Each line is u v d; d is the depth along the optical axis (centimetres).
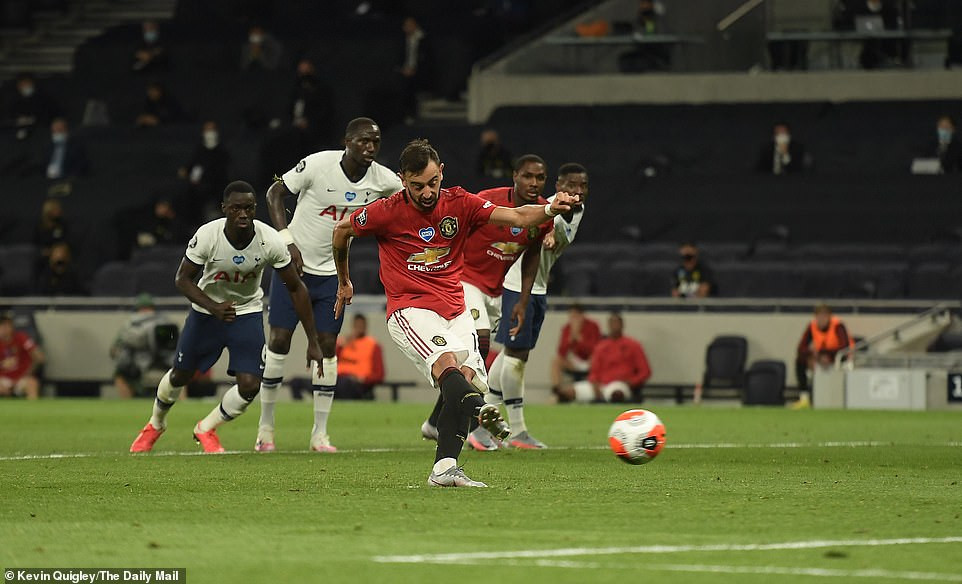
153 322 7100
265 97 9138
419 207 2519
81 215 8175
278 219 3441
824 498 2372
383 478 2708
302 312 3353
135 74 9456
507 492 2442
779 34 8225
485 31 9369
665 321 6831
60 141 8725
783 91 8219
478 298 3431
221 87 9225
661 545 1808
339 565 1653
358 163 3441
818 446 3744
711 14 8325
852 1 8131
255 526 1998
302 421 4981
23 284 7806
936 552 1758
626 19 8481
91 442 3891
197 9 10300
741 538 1877
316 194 3472
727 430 4531
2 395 7275
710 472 2891
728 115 8181
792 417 5388
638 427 2639
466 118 9025
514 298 3634
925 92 8062
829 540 1858
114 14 10644
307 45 9375
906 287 6869
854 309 6656
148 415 5381
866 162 7850
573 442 3906
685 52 8375
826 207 7469
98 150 8856
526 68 8625
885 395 6275
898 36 8088
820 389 6369
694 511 2170
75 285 7719
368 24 9469
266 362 3488
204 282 3372
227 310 3294
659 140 8094
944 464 3142
